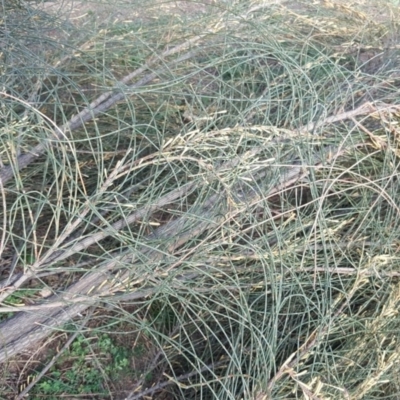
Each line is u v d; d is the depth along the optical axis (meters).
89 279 1.53
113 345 1.80
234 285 1.62
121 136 1.89
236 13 1.88
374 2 2.29
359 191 1.81
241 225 1.57
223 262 1.65
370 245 1.67
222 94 1.82
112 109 1.87
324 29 2.14
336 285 1.69
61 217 1.81
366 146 1.81
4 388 1.65
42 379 1.71
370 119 1.83
